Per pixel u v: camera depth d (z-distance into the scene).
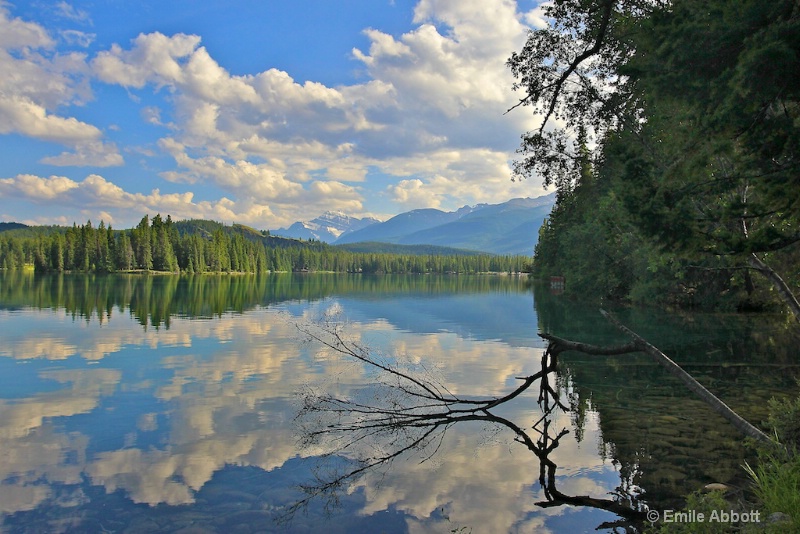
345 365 18.92
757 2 6.58
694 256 8.55
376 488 8.31
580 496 7.98
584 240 49.28
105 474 8.84
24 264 153.25
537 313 40.91
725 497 7.32
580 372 17.53
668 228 8.28
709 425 10.99
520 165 23.92
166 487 8.29
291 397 14.20
